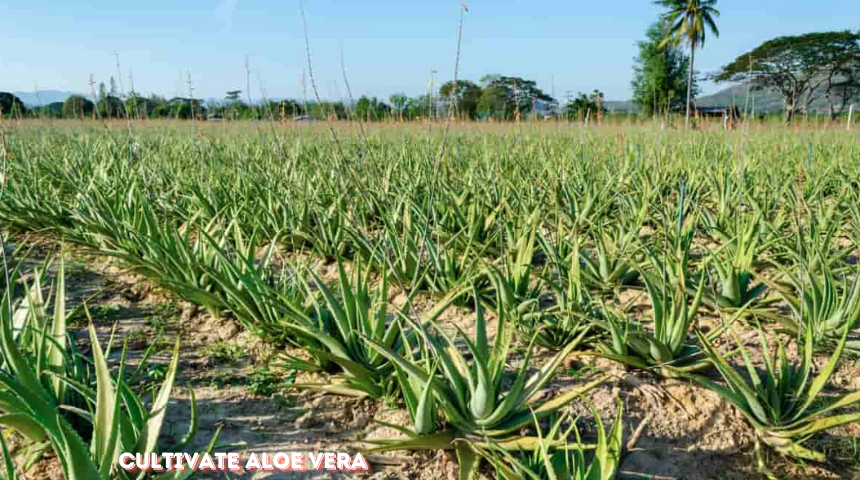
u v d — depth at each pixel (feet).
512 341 15.34
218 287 16.98
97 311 17.06
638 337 13.48
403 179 26.89
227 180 28.86
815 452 10.87
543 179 24.99
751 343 15.16
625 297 17.98
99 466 8.84
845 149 39.34
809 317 11.57
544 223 22.40
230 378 13.60
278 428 11.90
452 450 11.20
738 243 16.62
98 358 8.95
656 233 19.20
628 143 37.70
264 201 23.34
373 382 12.64
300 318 13.53
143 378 13.41
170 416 12.05
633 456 11.25
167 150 36.94
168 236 18.10
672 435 11.84
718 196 24.86
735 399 11.75
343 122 30.55
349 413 12.48
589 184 25.62
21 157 32.30
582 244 18.65
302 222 22.27
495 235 18.34
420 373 10.44
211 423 11.91
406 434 10.91
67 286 18.89
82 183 25.13
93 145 38.27
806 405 11.15
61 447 9.08
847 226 23.25
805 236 19.36
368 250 19.06
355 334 13.14
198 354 14.71
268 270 16.84
